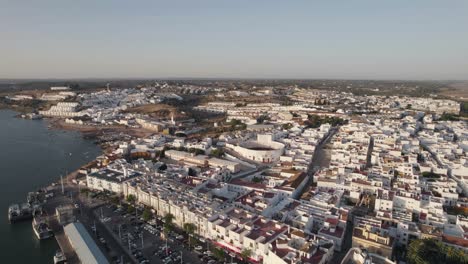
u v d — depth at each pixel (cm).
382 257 17138
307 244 18612
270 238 19938
